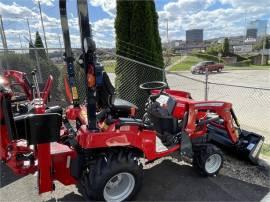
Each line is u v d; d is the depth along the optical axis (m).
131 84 6.49
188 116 3.84
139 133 3.27
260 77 25.58
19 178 3.93
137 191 3.36
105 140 3.02
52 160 3.03
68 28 3.52
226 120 4.23
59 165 3.09
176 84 16.73
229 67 40.66
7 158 3.14
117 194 3.29
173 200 3.41
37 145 2.79
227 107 4.23
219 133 4.75
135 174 3.23
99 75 3.13
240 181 3.88
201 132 4.14
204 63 30.44
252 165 4.41
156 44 6.76
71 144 3.30
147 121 3.84
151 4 6.64
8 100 2.75
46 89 4.52
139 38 6.32
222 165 4.11
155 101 4.27
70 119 3.76
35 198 3.45
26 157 3.20
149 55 6.43
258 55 50.12
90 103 3.01
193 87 15.79
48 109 3.32
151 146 3.43
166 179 3.92
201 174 3.96
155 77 6.59
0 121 3.00
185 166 4.33
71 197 3.47
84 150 3.17
